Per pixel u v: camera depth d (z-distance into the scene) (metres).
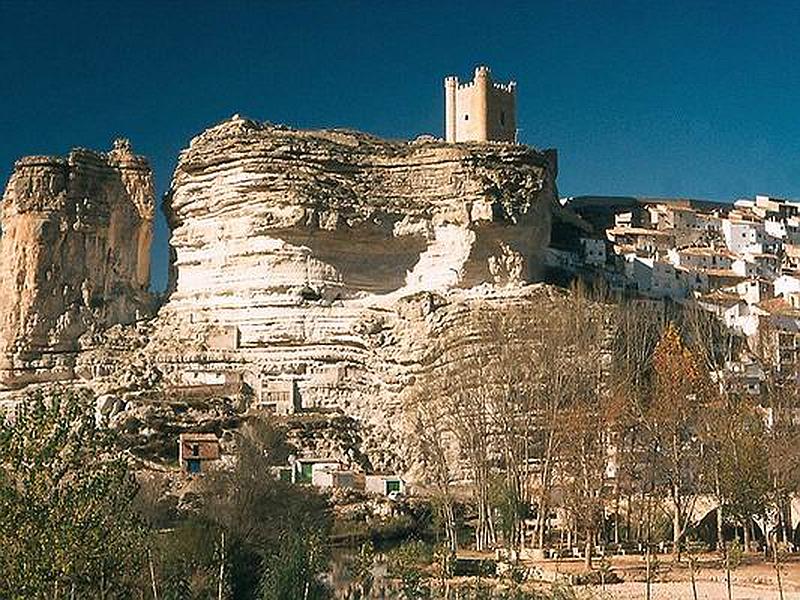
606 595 58.22
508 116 155.25
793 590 60.56
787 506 83.81
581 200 193.75
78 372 122.06
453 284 121.56
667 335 99.12
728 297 155.62
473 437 94.62
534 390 96.81
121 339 123.88
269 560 56.00
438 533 88.50
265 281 120.31
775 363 118.31
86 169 128.88
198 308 122.56
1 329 124.25
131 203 131.00
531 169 127.62
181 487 86.56
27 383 122.25
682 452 88.19
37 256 124.81
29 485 38.06
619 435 86.75
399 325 115.31
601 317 106.88
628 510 84.62
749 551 80.00
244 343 119.00
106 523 41.81
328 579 59.72
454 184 123.56
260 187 121.50
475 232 122.62
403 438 108.69
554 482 91.31
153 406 108.25
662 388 91.06
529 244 127.44
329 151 123.44
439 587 61.12
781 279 163.50
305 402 115.19
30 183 126.69
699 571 68.25
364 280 122.56
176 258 128.38
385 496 93.00
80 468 40.19
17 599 37.03
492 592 60.50
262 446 97.88
